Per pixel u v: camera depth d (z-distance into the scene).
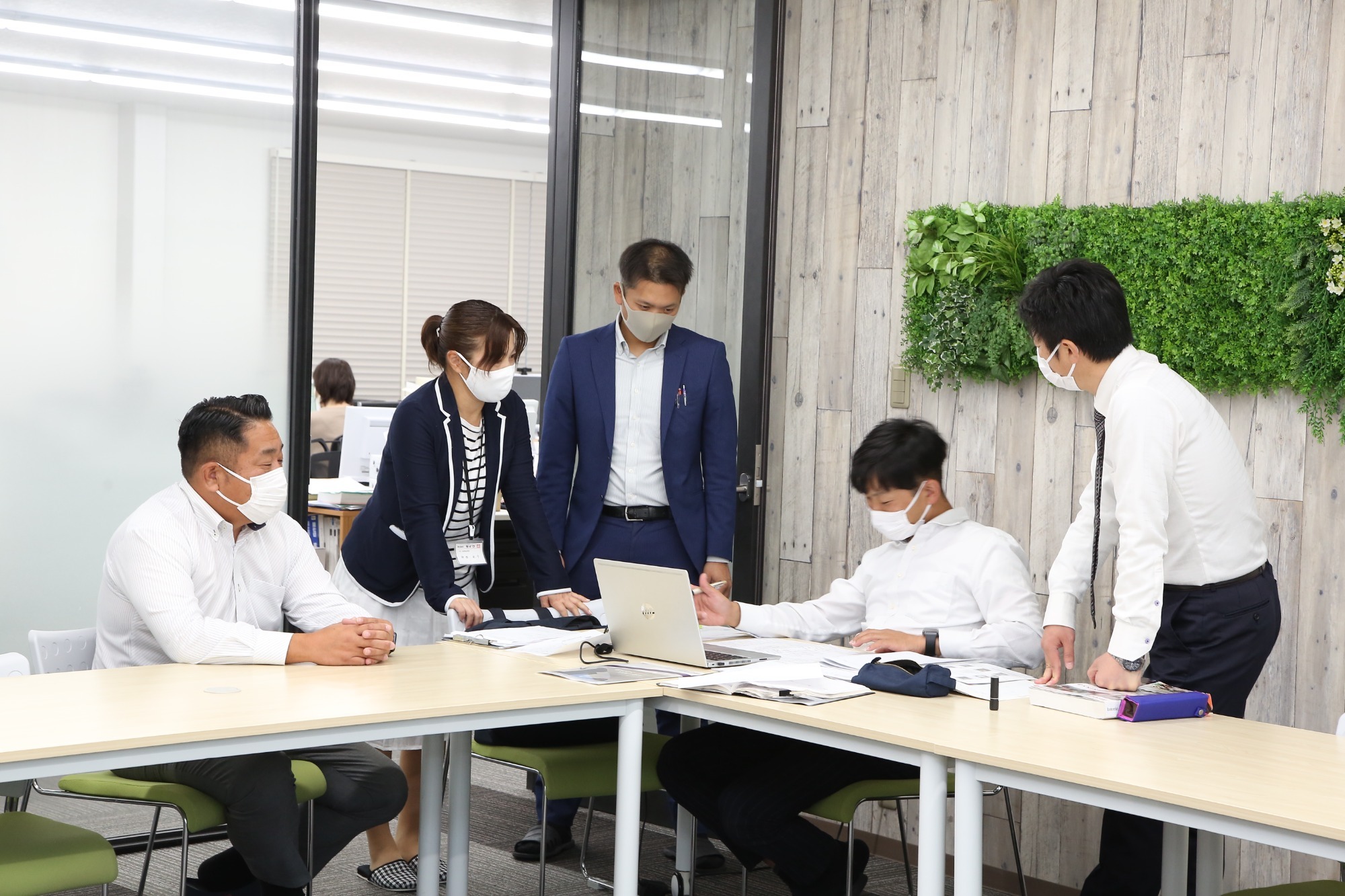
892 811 4.42
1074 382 2.95
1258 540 3.01
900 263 4.41
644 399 3.94
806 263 4.65
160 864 4.10
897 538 3.40
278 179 4.37
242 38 4.29
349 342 11.52
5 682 2.62
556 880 4.01
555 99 4.98
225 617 3.07
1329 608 3.56
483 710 2.59
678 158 4.77
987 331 4.11
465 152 11.91
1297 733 2.51
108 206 4.11
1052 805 4.05
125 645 2.98
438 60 9.30
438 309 11.88
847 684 2.85
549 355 5.02
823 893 3.08
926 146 4.34
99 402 4.12
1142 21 3.88
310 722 2.37
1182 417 2.85
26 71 3.98
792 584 4.70
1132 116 3.90
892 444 3.34
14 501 4.02
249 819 2.75
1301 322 3.55
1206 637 2.97
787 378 4.71
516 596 5.30
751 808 3.01
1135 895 3.15
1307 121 3.58
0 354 3.98
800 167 4.66
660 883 3.78
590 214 4.93
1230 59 3.71
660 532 3.94
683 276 3.79
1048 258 3.98
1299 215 3.54
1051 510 4.06
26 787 2.88
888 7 4.43
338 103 10.56
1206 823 2.04
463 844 3.16
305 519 4.43
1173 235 3.75
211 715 2.37
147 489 4.20
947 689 2.78
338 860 4.18
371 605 3.80
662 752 3.30
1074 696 2.65
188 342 4.25
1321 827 1.90
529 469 3.78
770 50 4.54
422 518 3.57
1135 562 2.73
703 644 3.21
